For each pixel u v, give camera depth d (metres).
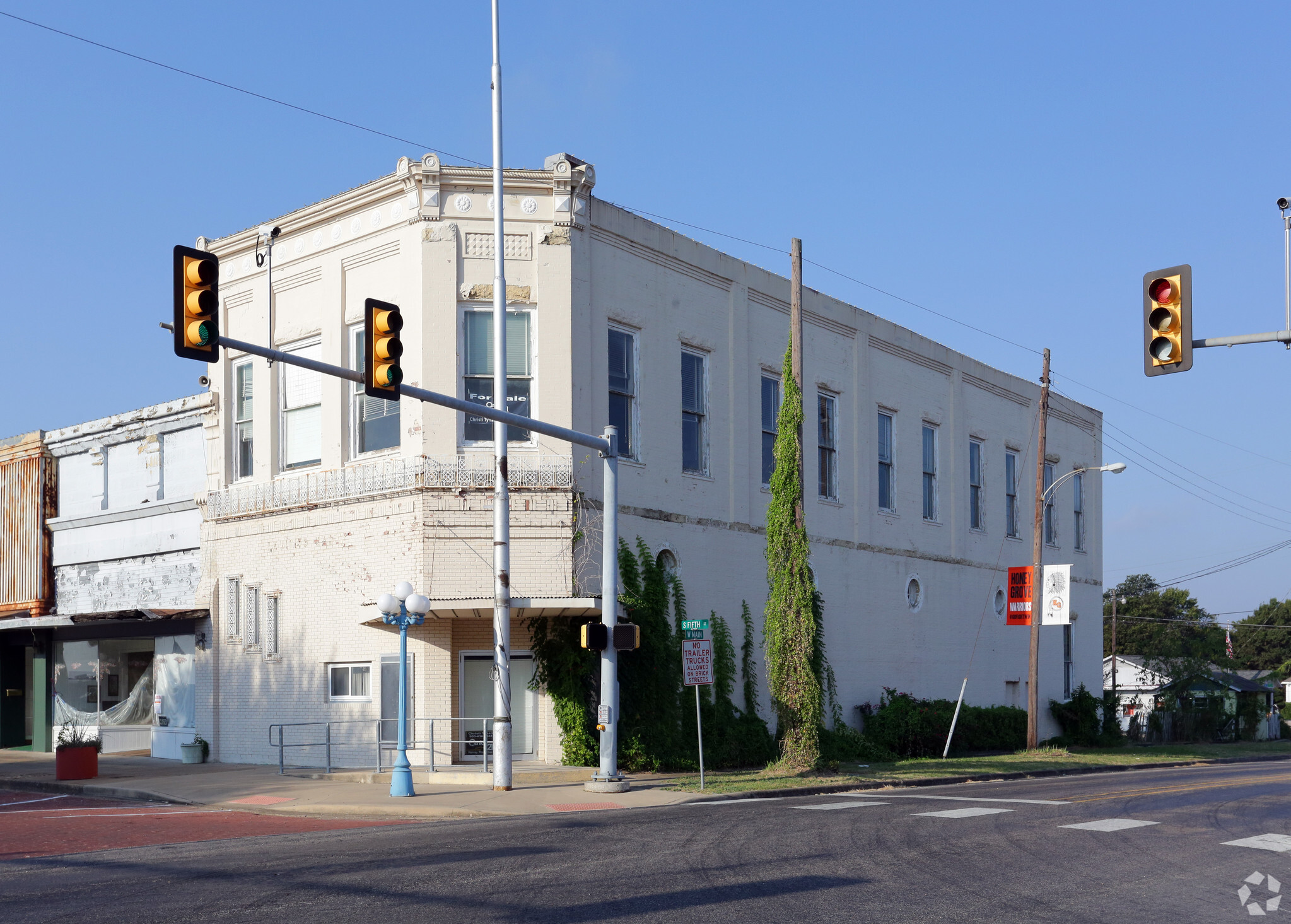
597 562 24.67
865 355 34.88
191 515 29.53
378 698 24.66
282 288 27.70
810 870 11.86
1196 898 10.51
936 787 23.28
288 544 26.61
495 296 21.23
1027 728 38.78
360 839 14.84
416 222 24.66
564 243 24.86
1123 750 42.28
